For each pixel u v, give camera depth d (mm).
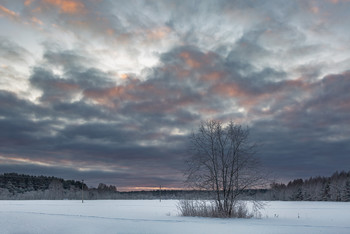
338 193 138875
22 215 35688
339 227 23609
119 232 20891
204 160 34844
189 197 36094
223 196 34406
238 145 34438
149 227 23391
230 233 20219
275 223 26609
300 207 67500
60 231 21484
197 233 20328
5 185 193375
